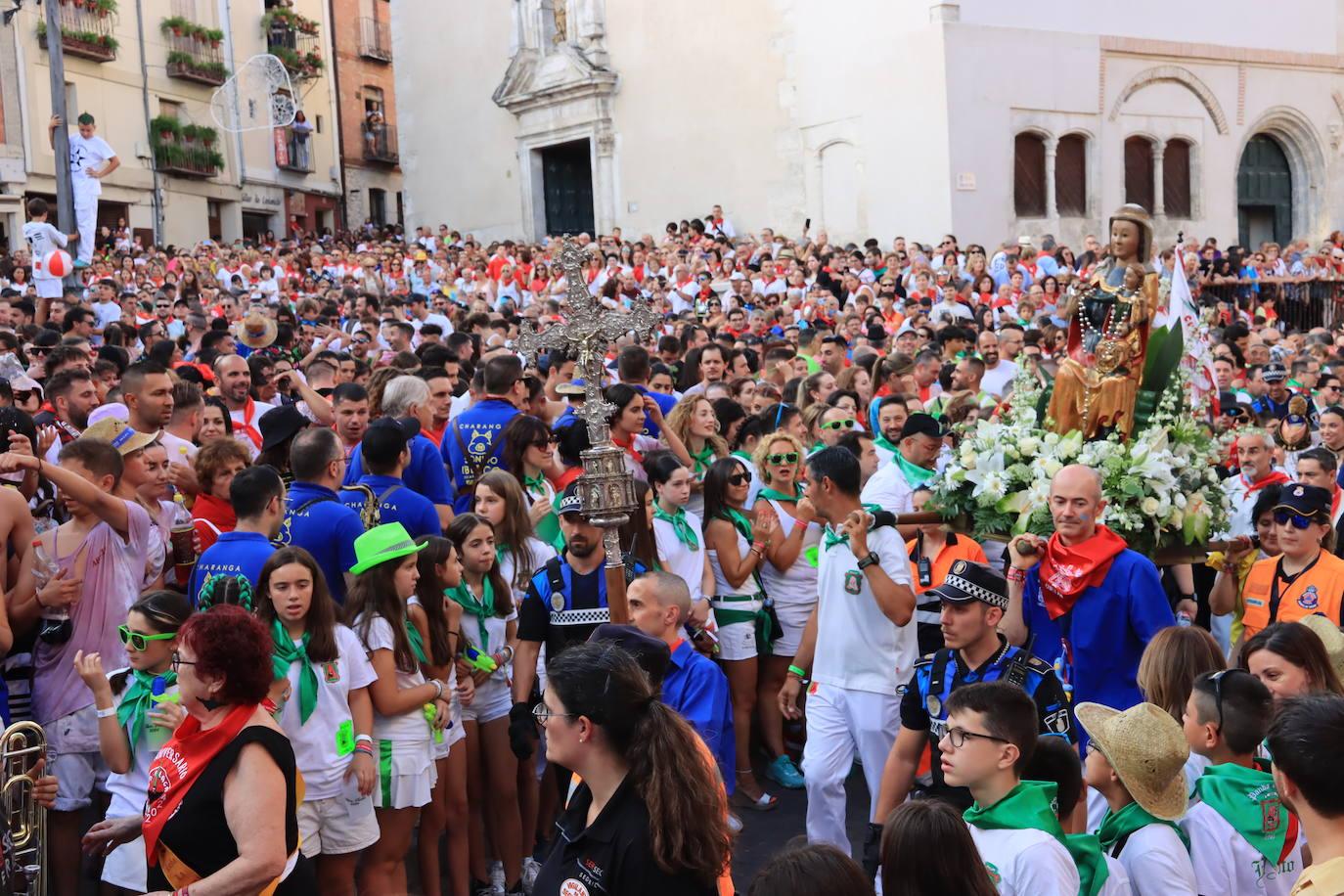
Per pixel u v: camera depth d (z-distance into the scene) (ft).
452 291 81.97
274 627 16.22
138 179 100.68
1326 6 99.35
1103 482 20.76
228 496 21.16
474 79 112.06
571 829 11.61
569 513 19.29
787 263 71.82
